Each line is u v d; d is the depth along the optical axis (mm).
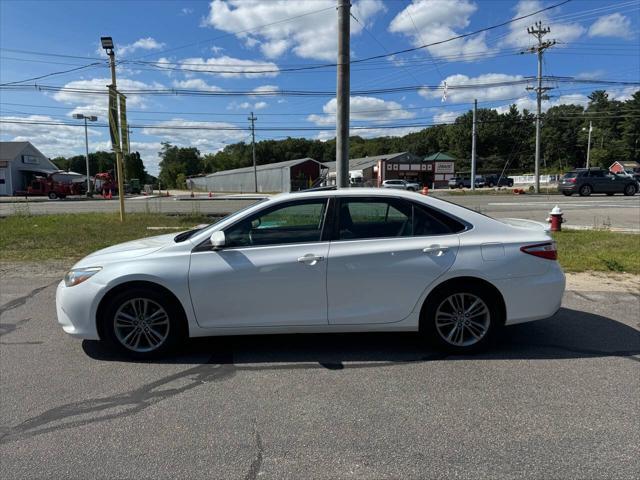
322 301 4230
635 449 2834
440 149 126562
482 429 3080
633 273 7773
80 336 4266
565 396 3529
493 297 4316
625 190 32156
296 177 69188
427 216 4395
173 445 2932
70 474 2645
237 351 4508
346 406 3412
